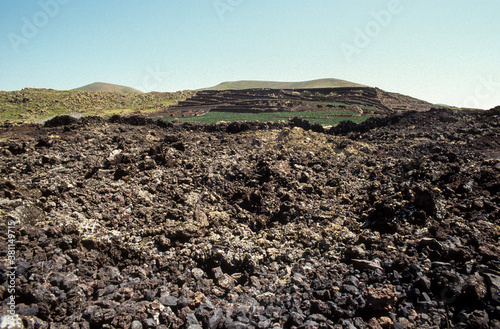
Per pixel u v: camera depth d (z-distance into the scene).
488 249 9.75
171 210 15.10
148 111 81.56
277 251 12.59
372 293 8.50
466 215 12.81
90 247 11.76
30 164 17.83
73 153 21.02
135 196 16.44
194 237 13.58
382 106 84.62
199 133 32.56
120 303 9.59
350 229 13.57
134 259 12.08
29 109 74.00
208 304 9.67
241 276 11.44
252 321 8.66
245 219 15.49
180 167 20.86
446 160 18.84
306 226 14.35
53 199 14.12
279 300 9.61
